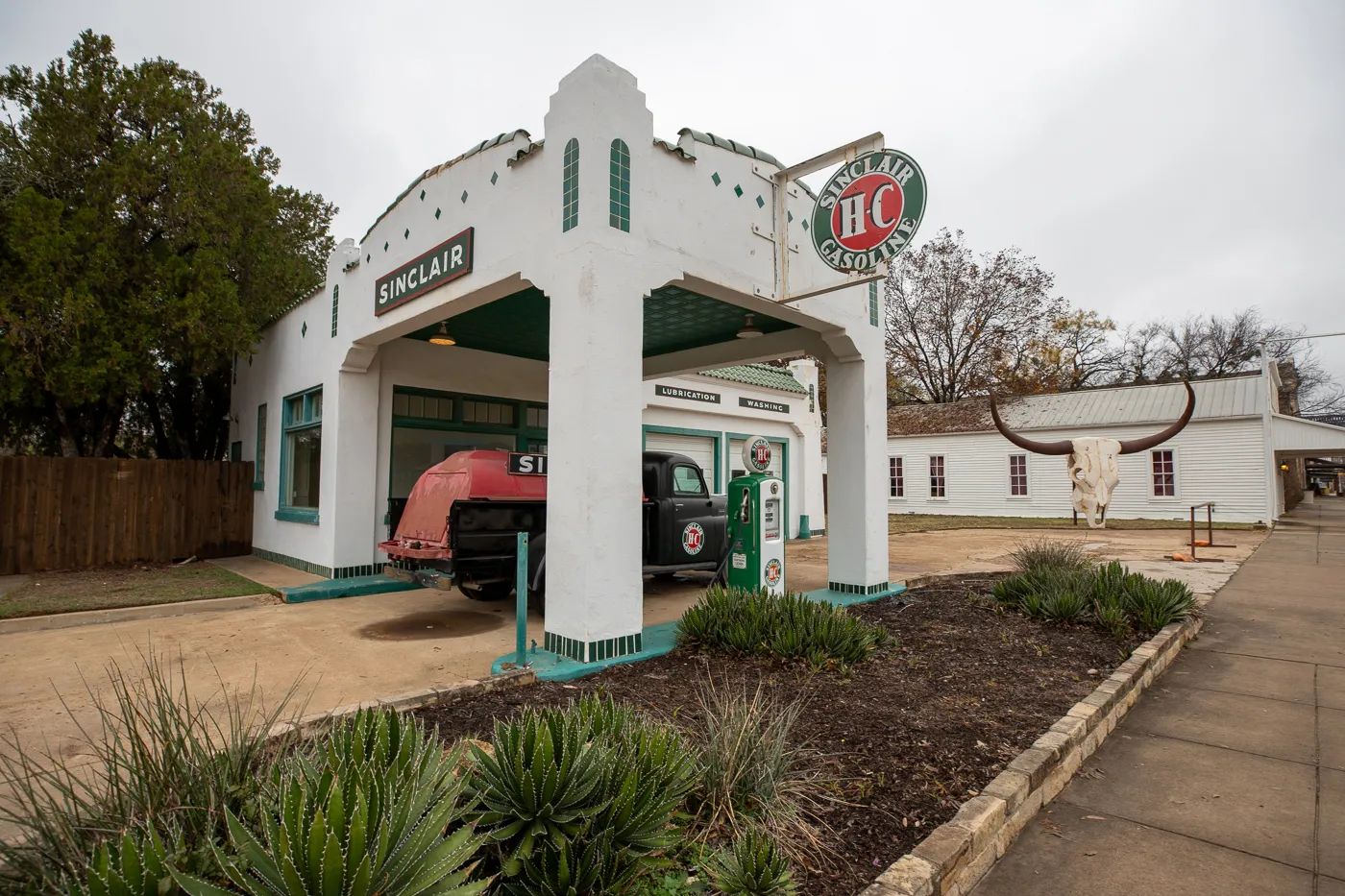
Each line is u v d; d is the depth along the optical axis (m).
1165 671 5.69
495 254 6.55
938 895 2.53
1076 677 5.06
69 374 9.98
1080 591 6.95
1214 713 4.75
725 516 9.12
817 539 17.16
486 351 11.17
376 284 8.53
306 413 10.66
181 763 2.35
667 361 11.13
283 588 8.61
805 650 5.21
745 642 5.33
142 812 2.24
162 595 8.02
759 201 7.11
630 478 5.58
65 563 10.67
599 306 5.43
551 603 5.54
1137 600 6.70
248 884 1.65
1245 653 6.18
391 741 2.46
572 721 2.62
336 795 1.70
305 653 5.82
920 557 12.33
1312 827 3.22
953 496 25.86
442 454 10.66
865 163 6.20
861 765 3.53
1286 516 25.64
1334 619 7.41
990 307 32.44
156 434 14.05
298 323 10.85
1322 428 19.56
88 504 10.95
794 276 7.49
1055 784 3.60
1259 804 3.46
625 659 5.32
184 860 1.90
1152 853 3.03
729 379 15.55
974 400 28.08
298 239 15.77
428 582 6.93
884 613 7.25
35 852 2.07
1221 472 20.69
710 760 2.92
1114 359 40.41
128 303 10.65
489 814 2.23
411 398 10.36
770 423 16.81
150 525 11.52
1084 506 11.09
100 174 10.70
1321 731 4.38
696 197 6.39
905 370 35.97
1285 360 41.03
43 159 10.95
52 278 9.92
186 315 10.88
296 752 2.40
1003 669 5.25
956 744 3.80
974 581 9.28
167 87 11.73
